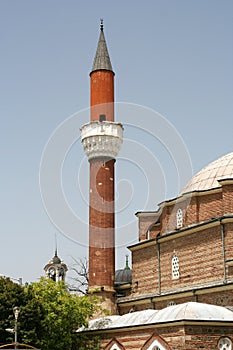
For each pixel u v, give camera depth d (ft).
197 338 125.70
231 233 154.92
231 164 182.09
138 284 186.09
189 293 156.46
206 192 172.24
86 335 164.25
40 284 175.11
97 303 187.42
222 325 128.88
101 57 211.20
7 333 158.61
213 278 156.56
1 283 168.66
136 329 141.90
